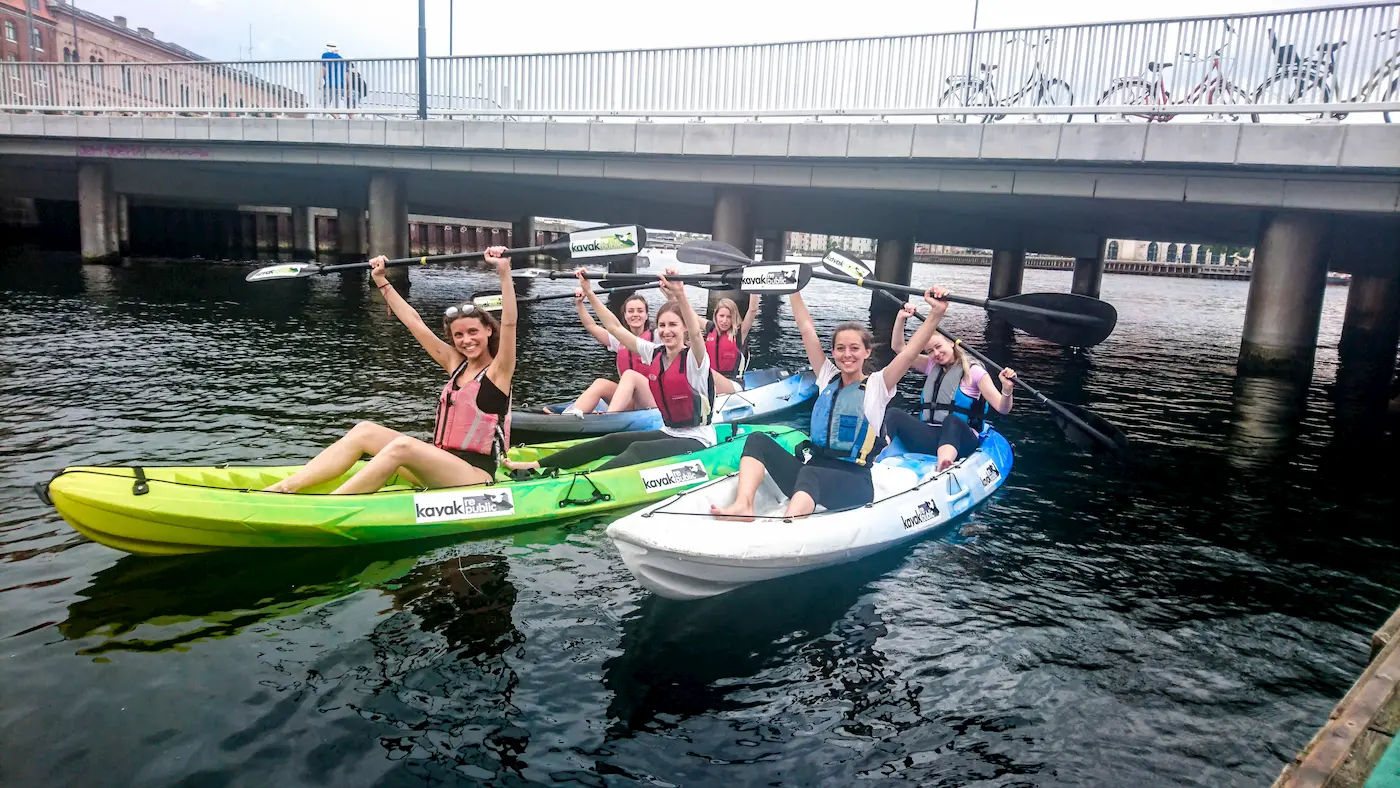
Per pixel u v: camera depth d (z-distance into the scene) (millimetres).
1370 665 3033
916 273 47375
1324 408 10547
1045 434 8586
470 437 5176
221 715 3219
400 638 3852
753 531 4359
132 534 4293
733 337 9375
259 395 8500
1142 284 48500
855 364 4914
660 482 5773
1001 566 5016
